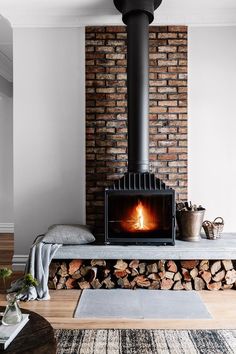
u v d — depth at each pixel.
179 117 3.74
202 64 3.74
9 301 1.73
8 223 6.11
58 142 3.79
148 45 3.39
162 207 3.30
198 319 2.58
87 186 3.76
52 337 1.59
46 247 3.14
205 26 3.73
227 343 2.23
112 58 3.75
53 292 3.15
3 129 6.07
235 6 3.58
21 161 3.79
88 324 2.49
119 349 2.15
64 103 3.78
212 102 3.75
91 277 3.19
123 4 3.32
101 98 3.75
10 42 4.46
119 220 3.32
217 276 3.17
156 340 2.27
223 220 3.64
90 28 3.74
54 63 3.77
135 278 3.19
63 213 3.80
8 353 1.45
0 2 3.51
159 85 3.74
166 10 3.64
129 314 2.66
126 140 3.75
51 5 3.57
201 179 3.77
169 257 3.15
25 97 3.78
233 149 3.77
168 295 3.06
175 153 3.75
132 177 3.33
